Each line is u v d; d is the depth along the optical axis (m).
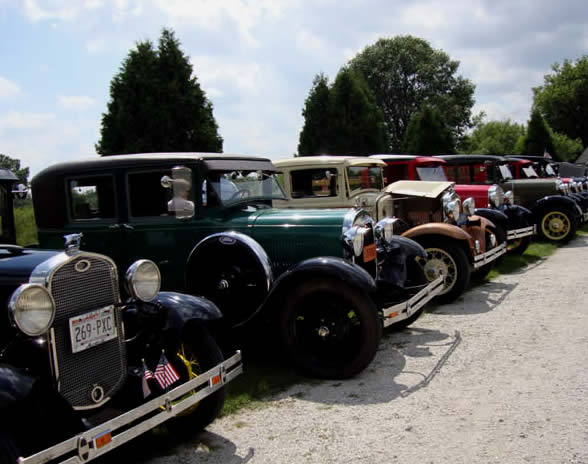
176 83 14.70
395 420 3.75
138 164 5.38
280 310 4.70
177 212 4.90
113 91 14.62
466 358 4.94
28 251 3.59
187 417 3.63
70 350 3.03
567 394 4.00
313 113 22.09
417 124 25.08
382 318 4.98
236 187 5.59
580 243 12.04
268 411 4.01
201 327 3.72
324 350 4.70
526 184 12.62
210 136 14.93
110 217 5.56
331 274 4.44
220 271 5.08
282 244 5.14
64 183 5.68
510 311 6.52
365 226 5.28
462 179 13.05
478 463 3.12
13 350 2.96
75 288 3.08
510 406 3.86
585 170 19.25
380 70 44.34
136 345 3.58
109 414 3.25
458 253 6.92
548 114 47.50
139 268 3.34
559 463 3.07
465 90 44.84
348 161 8.81
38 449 2.80
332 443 3.47
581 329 5.59
